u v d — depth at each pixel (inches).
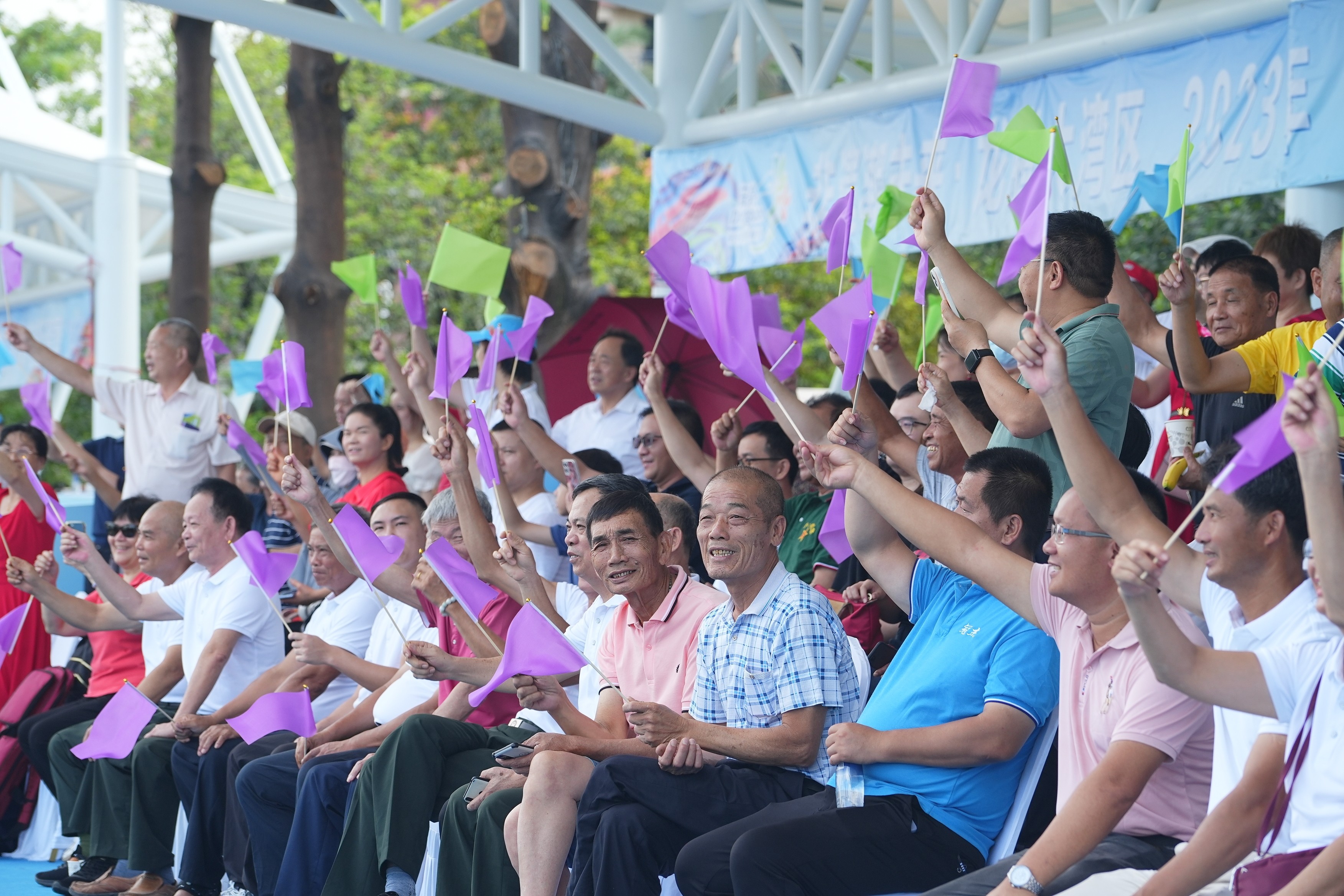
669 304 398.3
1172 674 224.7
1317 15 504.1
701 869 305.4
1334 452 200.1
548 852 344.8
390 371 591.5
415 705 452.8
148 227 1069.1
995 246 1270.9
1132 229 1082.1
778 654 331.9
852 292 336.5
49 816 572.4
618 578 365.7
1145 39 558.6
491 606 422.9
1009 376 335.6
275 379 489.7
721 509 337.7
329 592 578.9
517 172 771.4
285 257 1731.1
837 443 332.5
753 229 706.2
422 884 393.1
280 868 441.7
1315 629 224.8
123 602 534.9
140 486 660.7
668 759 323.3
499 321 496.1
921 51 757.9
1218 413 378.3
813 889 292.4
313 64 810.2
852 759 300.5
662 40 746.2
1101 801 251.4
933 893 270.8
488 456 400.8
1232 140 535.5
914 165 641.6
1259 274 390.3
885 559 335.0
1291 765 220.4
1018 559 290.5
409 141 1723.7
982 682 307.0
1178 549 259.1
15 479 632.4
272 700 401.7
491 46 775.1
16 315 1039.0
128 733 419.5
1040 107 598.5
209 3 646.5
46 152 960.3
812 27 689.0
